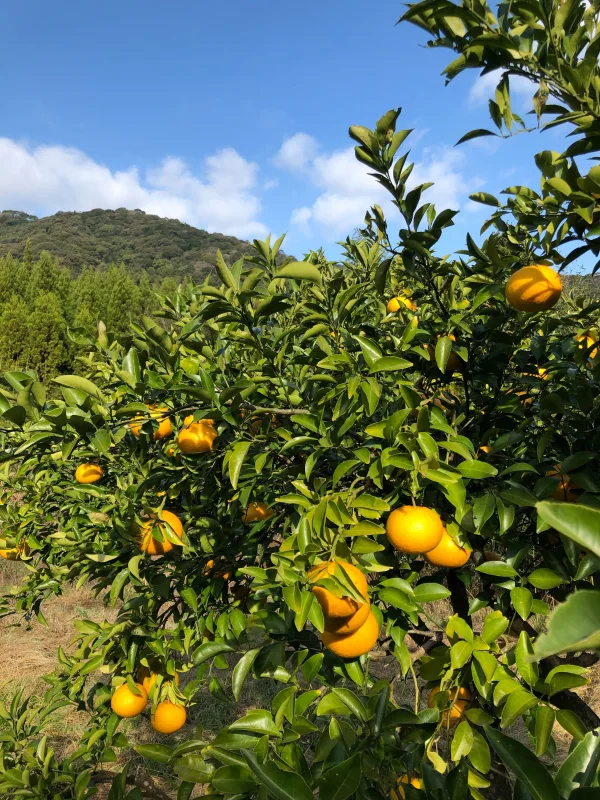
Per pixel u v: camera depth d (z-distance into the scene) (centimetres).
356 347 191
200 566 228
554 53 118
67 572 267
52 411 160
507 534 183
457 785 121
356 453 155
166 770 421
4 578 781
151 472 227
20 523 301
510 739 95
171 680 225
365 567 139
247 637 171
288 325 248
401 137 154
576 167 141
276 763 123
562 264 165
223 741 140
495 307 210
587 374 206
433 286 196
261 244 208
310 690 152
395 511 142
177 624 231
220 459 227
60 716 473
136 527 201
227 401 191
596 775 90
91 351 309
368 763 136
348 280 297
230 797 136
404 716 138
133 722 485
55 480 315
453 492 141
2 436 177
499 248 205
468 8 118
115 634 214
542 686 125
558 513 49
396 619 161
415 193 162
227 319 186
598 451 183
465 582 184
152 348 200
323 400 171
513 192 197
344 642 136
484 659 138
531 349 211
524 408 208
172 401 214
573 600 45
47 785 223
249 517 227
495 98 134
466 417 197
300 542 132
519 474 183
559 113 129
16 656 595
